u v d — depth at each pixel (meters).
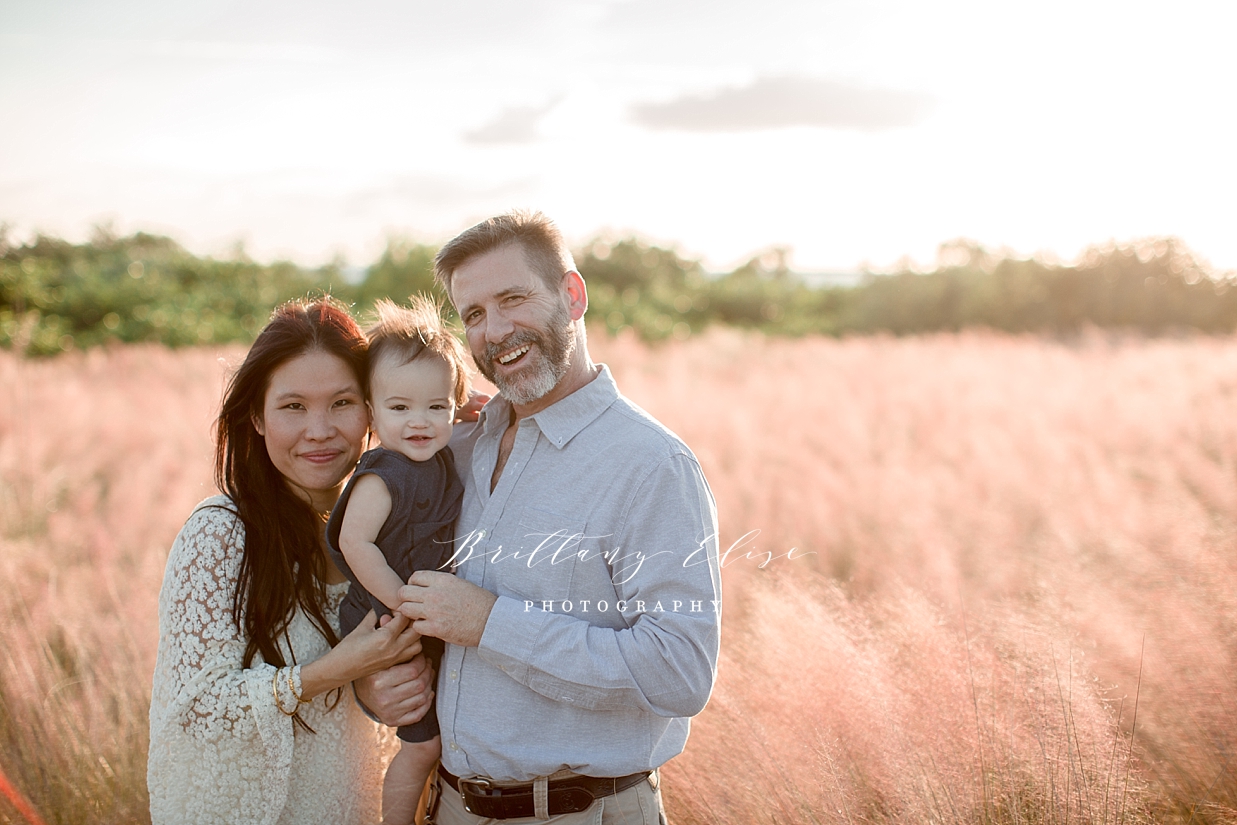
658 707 1.81
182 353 13.91
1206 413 7.95
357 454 2.16
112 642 3.55
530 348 1.94
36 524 5.34
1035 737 2.47
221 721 1.86
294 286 18.89
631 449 1.89
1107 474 5.97
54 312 16.27
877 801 2.46
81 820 2.84
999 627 3.14
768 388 10.70
